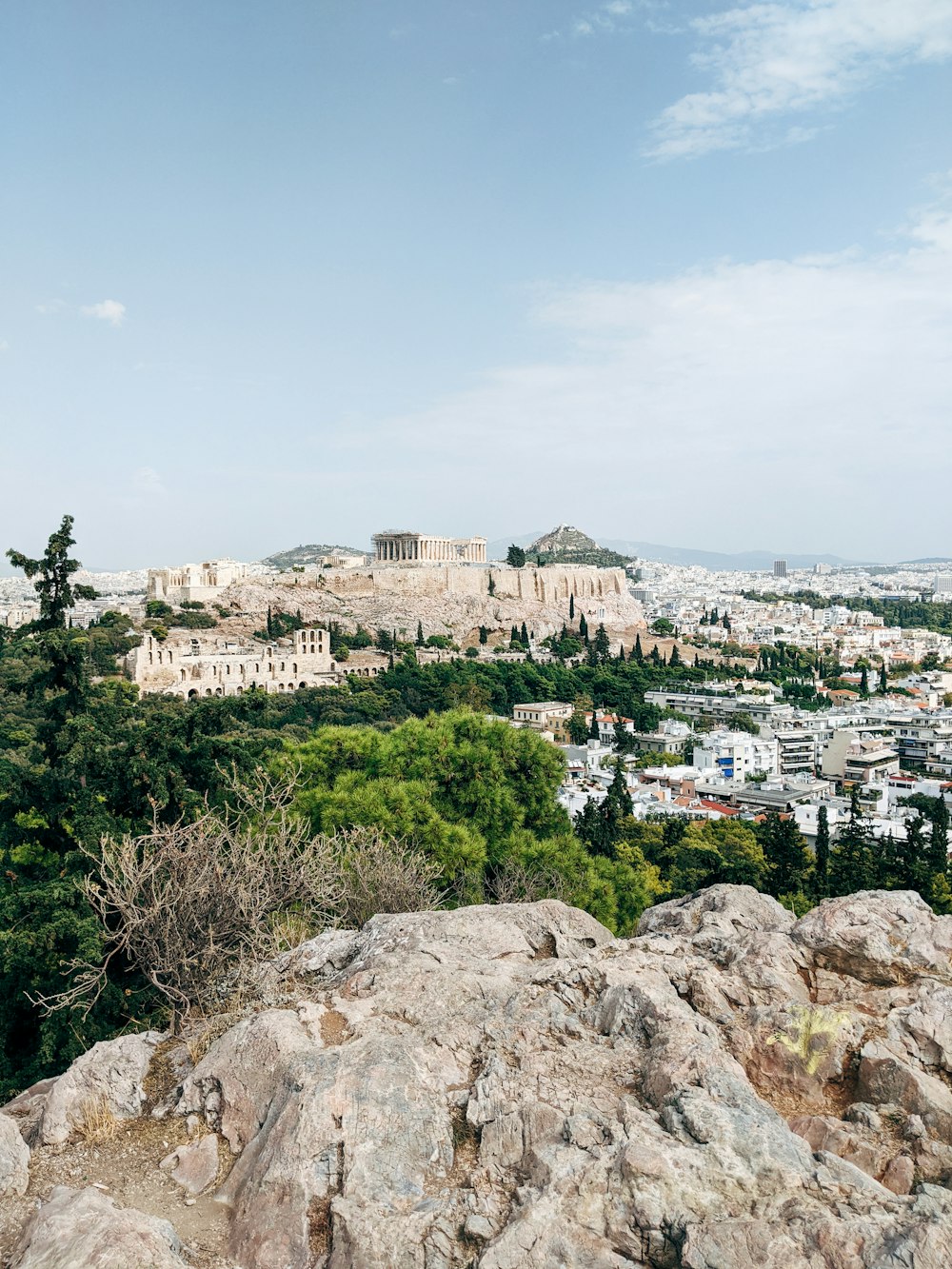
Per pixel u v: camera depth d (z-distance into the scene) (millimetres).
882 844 68000
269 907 14789
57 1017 16344
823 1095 9297
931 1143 8211
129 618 168625
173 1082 10984
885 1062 9008
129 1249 7500
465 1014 10719
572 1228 7434
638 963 11305
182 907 13680
